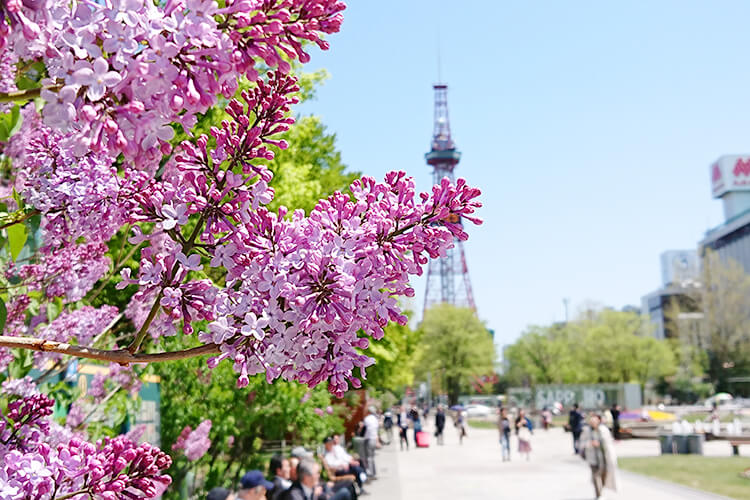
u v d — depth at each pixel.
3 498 1.77
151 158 1.40
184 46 1.41
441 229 1.90
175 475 10.73
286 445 18.19
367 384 22.22
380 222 1.88
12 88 2.09
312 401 15.62
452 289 144.75
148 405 10.23
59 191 2.27
